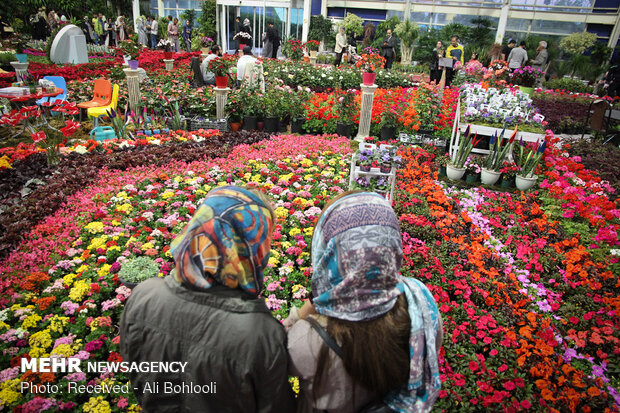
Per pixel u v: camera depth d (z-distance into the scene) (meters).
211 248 1.18
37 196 4.64
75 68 12.54
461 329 2.87
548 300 3.50
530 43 20.84
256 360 1.17
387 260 1.17
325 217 1.28
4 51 13.78
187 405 1.26
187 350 1.21
